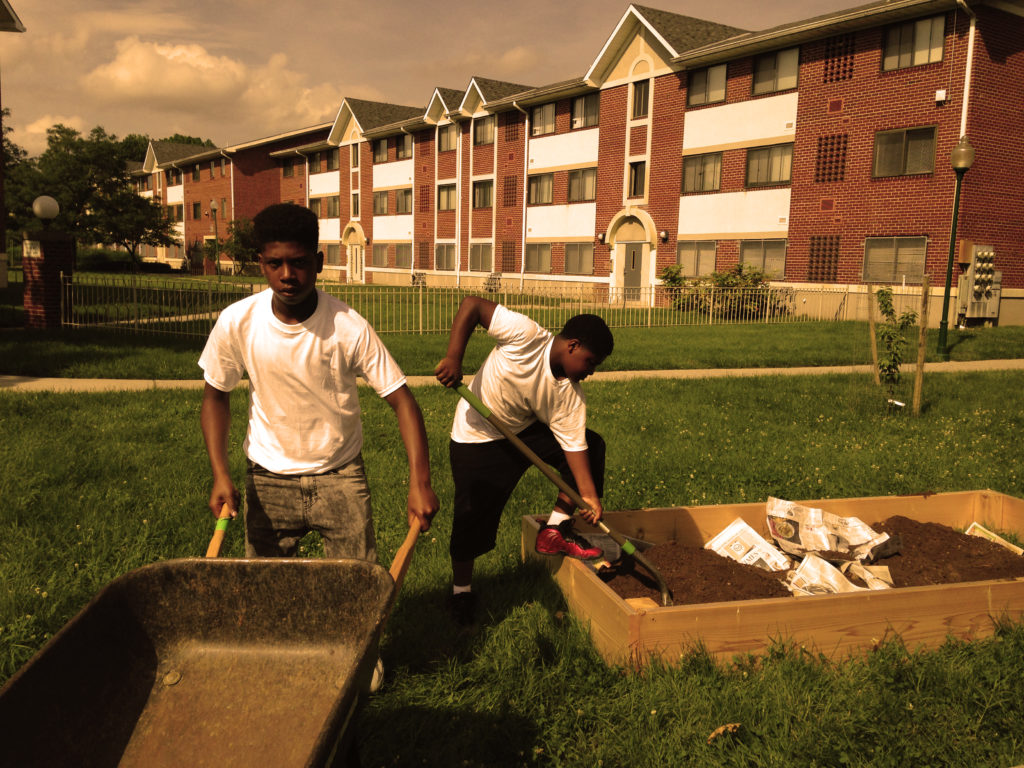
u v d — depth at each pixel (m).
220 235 55.00
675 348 14.76
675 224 26.97
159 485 5.00
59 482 5.07
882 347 15.30
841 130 21.98
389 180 42.91
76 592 3.46
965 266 19.75
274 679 2.09
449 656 3.08
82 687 1.87
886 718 2.70
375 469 5.63
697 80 25.83
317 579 2.07
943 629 3.24
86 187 48.25
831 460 6.30
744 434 7.18
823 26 21.39
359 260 46.81
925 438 7.26
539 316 20.41
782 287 23.86
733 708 2.71
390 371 2.52
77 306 15.92
